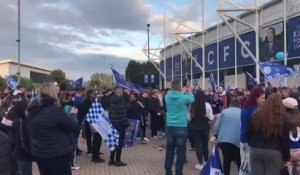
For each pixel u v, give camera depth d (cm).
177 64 5938
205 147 1228
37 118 671
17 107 787
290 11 3100
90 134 1506
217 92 2083
